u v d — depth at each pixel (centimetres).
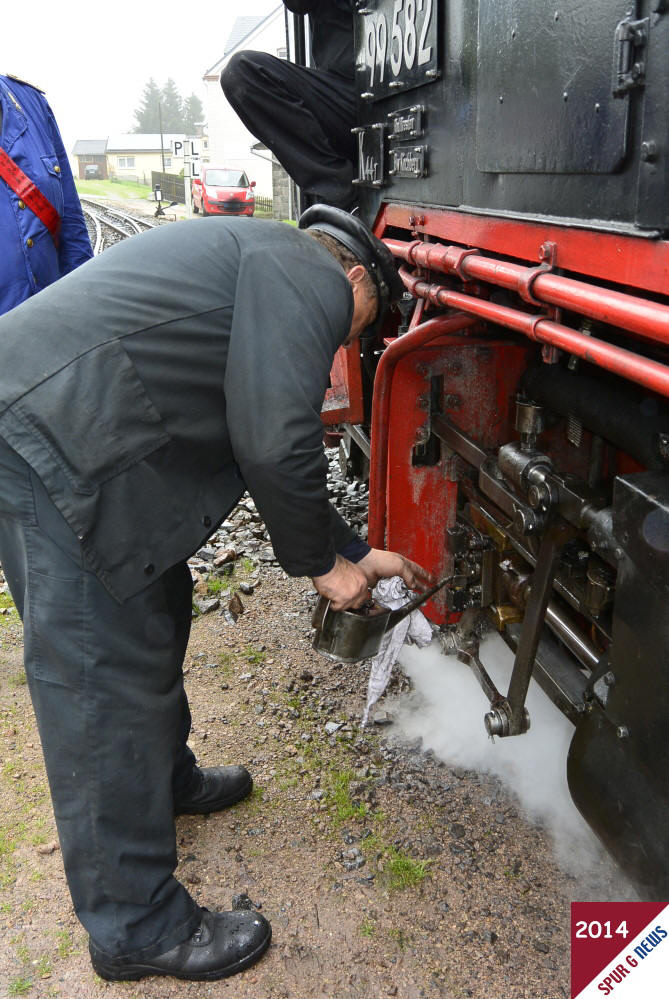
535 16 156
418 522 260
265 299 156
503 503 206
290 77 366
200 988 184
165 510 164
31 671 167
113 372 153
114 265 161
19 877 215
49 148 287
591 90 139
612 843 163
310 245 170
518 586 222
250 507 441
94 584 161
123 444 155
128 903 177
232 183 2758
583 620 221
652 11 121
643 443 168
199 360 160
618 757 158
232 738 264
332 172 374
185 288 160
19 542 165
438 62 215
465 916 197
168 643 173
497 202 183
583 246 145
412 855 216
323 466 160
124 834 173
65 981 187
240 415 154
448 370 245
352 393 342
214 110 4528
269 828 228
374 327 192
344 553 201
